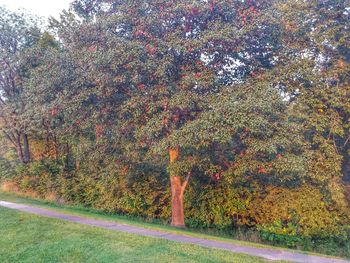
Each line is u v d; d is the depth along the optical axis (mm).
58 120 12812
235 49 9336
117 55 8844
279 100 8602
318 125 10648
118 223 9531
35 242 7191
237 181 11438
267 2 9695
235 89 9227
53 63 10836
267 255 6672
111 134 11352
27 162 20797
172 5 9430
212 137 8234
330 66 11344
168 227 10641
